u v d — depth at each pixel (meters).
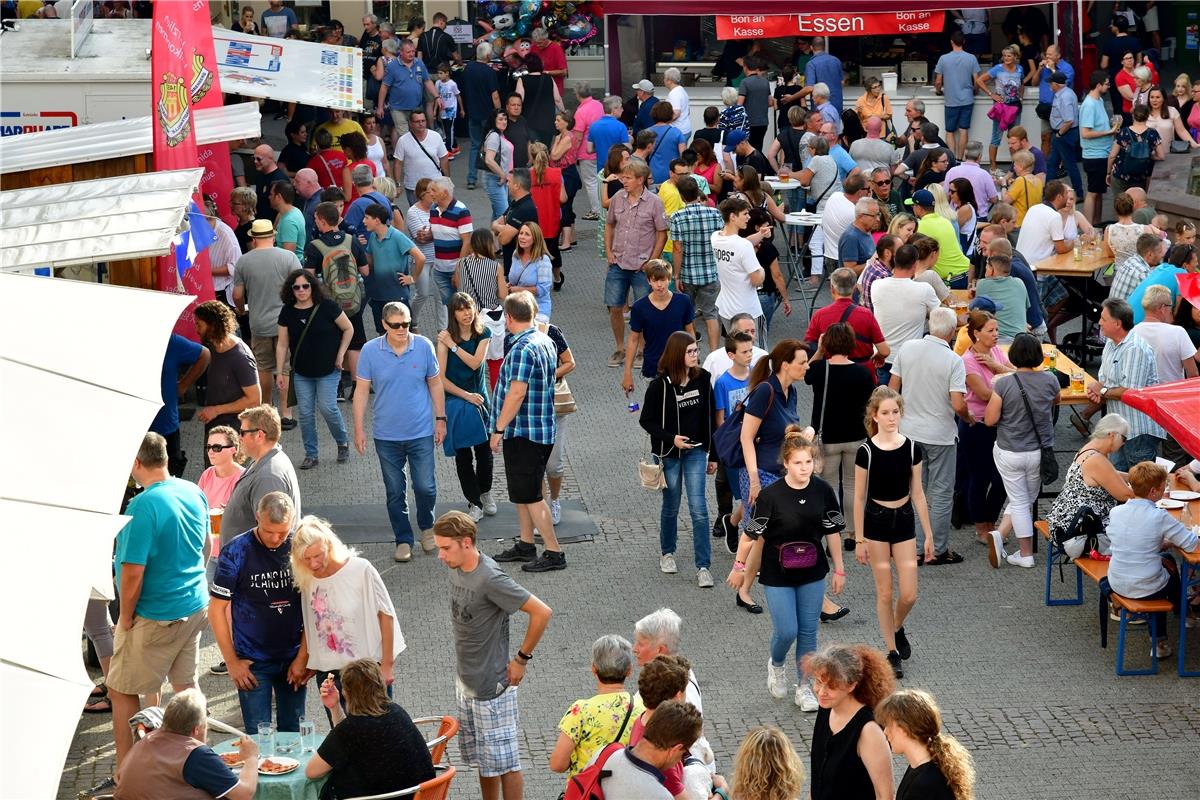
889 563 12.89
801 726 12.31
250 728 11.05
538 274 18.89
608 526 16.33
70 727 5.88
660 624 10.14
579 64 36.03
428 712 12.50
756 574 12.66
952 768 8.73
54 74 17.52
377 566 15.21
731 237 18.91
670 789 8.73
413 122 26.58
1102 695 12.83
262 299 18.08
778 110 30.62
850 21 30.20
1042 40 32.03
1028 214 21.03
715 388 14.80
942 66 30.81
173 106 15.75
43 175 15.16
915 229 19.52
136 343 8.55
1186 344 16.62
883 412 12.61
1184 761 11.82
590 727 9.42
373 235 19.52
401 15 37.06
